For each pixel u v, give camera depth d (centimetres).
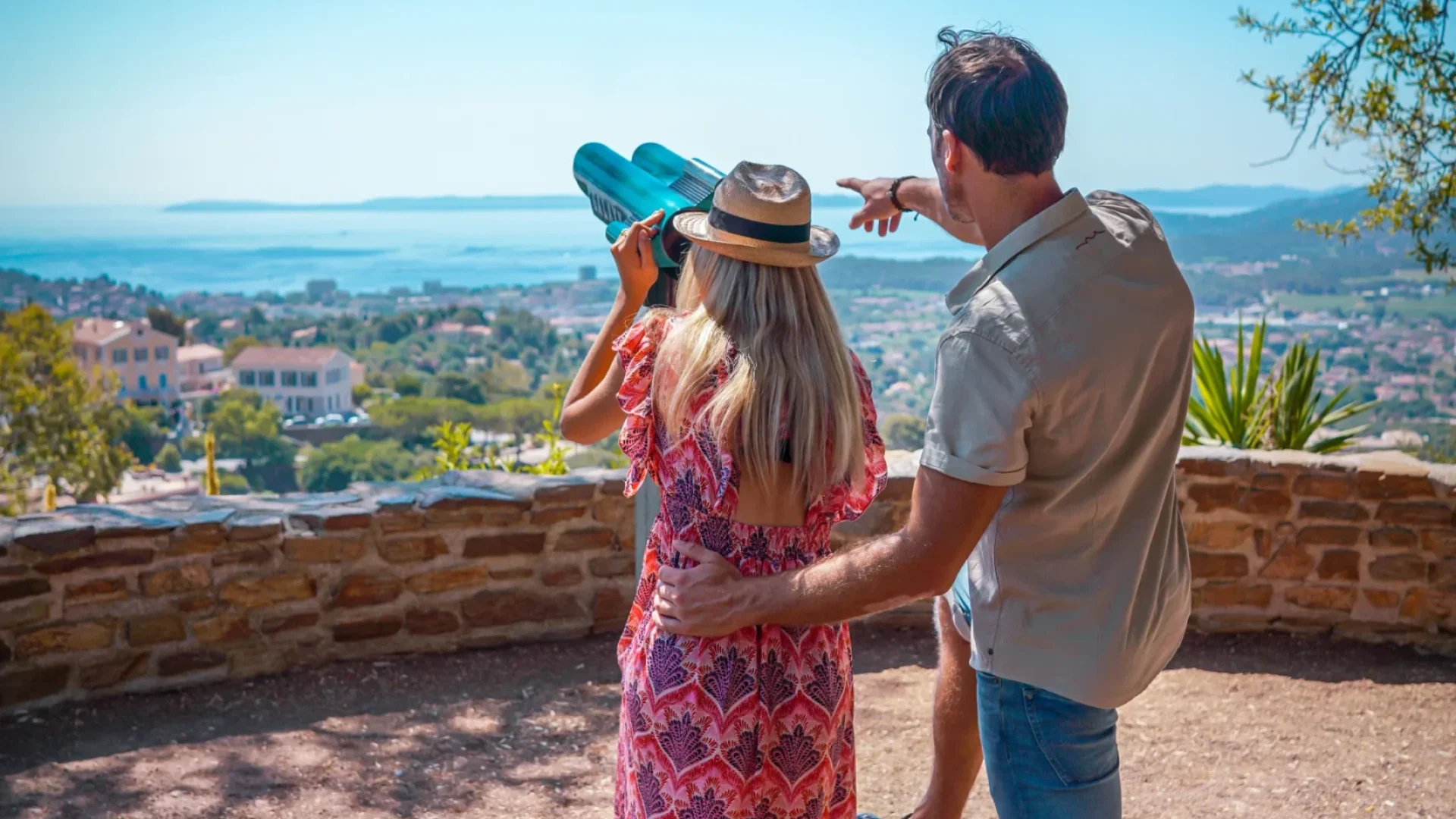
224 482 7156
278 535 387
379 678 392
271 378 12081
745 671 169
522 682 394
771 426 169
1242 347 550
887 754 339
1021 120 155
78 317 11738
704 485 171
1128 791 313
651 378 178
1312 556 445
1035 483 165
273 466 8181
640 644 177
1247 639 448
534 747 341
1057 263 157
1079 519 166
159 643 371
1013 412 153
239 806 295
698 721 167
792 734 171
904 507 446
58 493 4331
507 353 13000
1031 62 158
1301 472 441
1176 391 169
